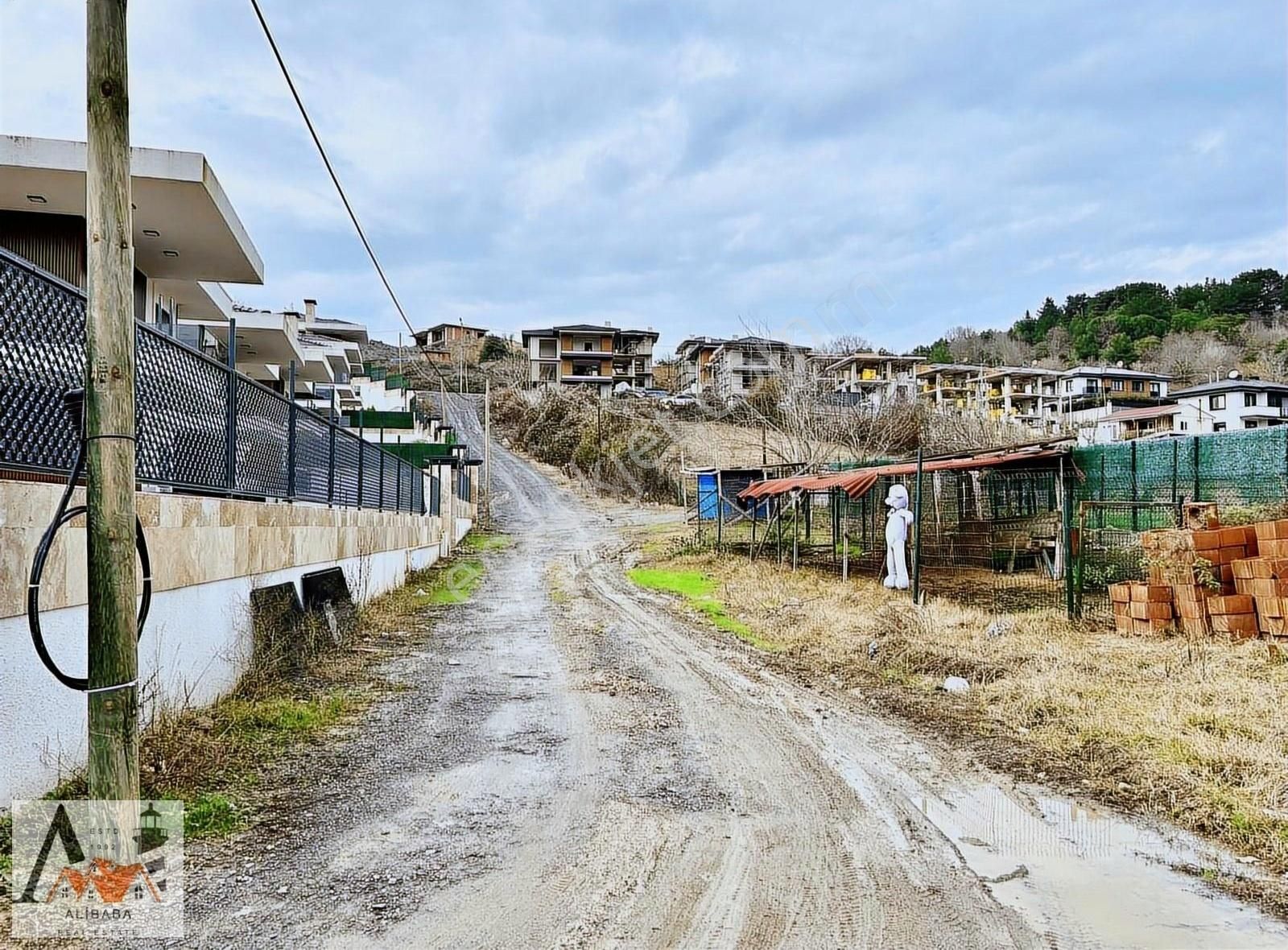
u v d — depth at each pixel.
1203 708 5.78
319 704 6.27
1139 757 4.99
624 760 5.16
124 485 3.22
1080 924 3.13
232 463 6.68
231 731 5.28
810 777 4.86
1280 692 6.04
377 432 32.25
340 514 10.14
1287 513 10.02
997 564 15.23
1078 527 11.17
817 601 12.52
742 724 6.09
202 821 3.88
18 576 3.72
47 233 9.99
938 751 5.40
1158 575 8.68
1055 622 9.38
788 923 3.11
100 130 3.12
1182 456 12.19
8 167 8.67
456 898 3.25
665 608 12.84
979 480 16.84
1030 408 59.25
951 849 3.83
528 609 12.61
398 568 14.98
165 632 5.27
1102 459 13.39
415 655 8.70
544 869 3.54
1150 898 3.35
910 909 3.23
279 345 19.92
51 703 3.97
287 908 3.12
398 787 4.55
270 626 6.98
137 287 12.29
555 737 5.68
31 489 3.84
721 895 3.33
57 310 4.10
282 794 4.38
